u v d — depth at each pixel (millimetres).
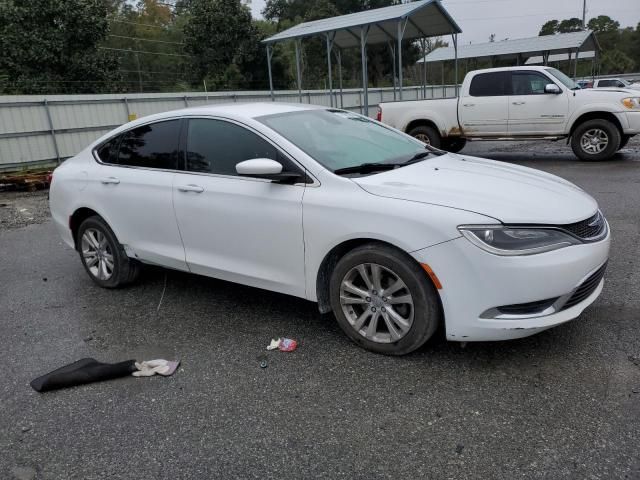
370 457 2533
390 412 2863
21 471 2584
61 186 5180
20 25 25969
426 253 3066
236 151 3957
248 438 2730
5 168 15547
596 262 3178
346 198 3373
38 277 5645
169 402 3098
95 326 4242
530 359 3285
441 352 3438
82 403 3143
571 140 11281
